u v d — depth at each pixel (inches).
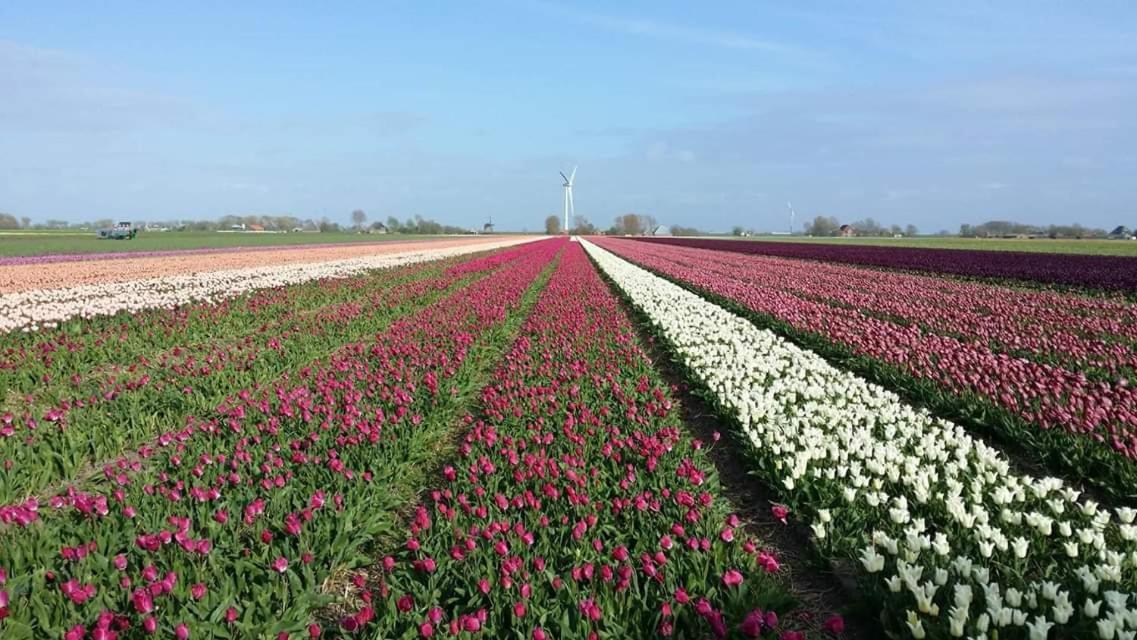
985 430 350.0
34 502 215.2
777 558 227.6
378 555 228.5
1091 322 660.1
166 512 222.5
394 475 277.1
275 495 233.9
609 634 164.6
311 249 2470.5
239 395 379.2
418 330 582.6
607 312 714.8
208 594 176.9
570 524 221.6
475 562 194.4
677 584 187.5
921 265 1517.0
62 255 1940.2
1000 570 195.0
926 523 231.6
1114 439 283.0
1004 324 638.5
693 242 3575.3
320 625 189.8
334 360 460.1
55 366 458.3
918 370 431.2
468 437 296.2
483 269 1379.2
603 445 297.1
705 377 424.2
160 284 1019.9
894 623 176.9
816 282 1127.0
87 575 182.7
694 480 247.9
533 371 436.8
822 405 354.9
